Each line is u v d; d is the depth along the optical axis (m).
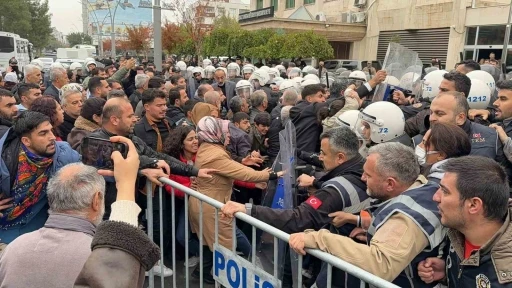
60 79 6.61
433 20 22.98
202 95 6.80
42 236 1.74
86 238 1.76
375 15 27.36
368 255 1.66
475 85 3.70
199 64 21.86
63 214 1.80
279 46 20.58
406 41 25.19
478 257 1.50
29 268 1.66
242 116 4.74
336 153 2.49
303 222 2.22
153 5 11.40
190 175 3.10
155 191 3.15
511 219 1.52
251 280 2.07
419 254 1.83
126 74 7.86
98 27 35.31
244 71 10.63
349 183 2.33
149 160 2.78
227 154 3.32
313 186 2.73
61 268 1.67
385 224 1.78
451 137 2.15
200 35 25.28
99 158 2.46
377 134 2.92
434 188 1.83
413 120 3.37
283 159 3.00
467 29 21.25
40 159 2.53
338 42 30.03
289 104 5.48
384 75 4.66
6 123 3.51
